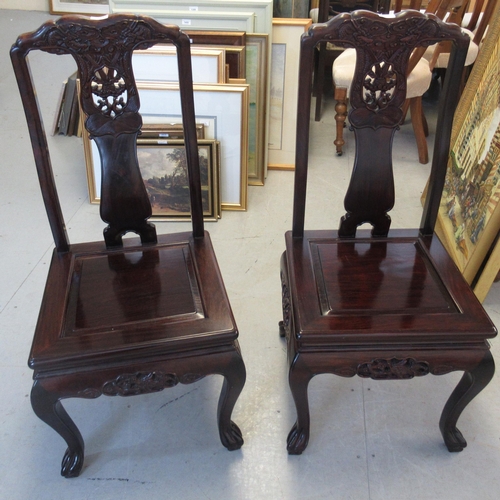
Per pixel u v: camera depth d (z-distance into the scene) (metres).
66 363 1.08
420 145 2.66
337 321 1.15
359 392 1.51
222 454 1.34
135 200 1.34
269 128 2.56
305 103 1.23
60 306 1.19
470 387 1.21
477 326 1.13
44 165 1.25
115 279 1.28
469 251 1.73
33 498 1.24
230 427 1.32
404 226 2.20
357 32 1.15
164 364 1.14
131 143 1.28
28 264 1.97
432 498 1.24
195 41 2.25
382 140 1.29
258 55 2.29
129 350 1.09
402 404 1.47
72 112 2.87
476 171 1.82
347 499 1.24
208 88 2.11
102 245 1.40
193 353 1.14
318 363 1.16
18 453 1.34
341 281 1.26
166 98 2.13
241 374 1.19
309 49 1.17
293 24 2.33
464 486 1.27
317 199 2.39
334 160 2.72
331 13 3.02
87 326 1.14
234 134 2.18
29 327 1.70
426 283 1.26
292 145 2.60
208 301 1.20
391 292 1.23
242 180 2.25
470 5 3.27
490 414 1.44
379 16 1.14
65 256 1.36
